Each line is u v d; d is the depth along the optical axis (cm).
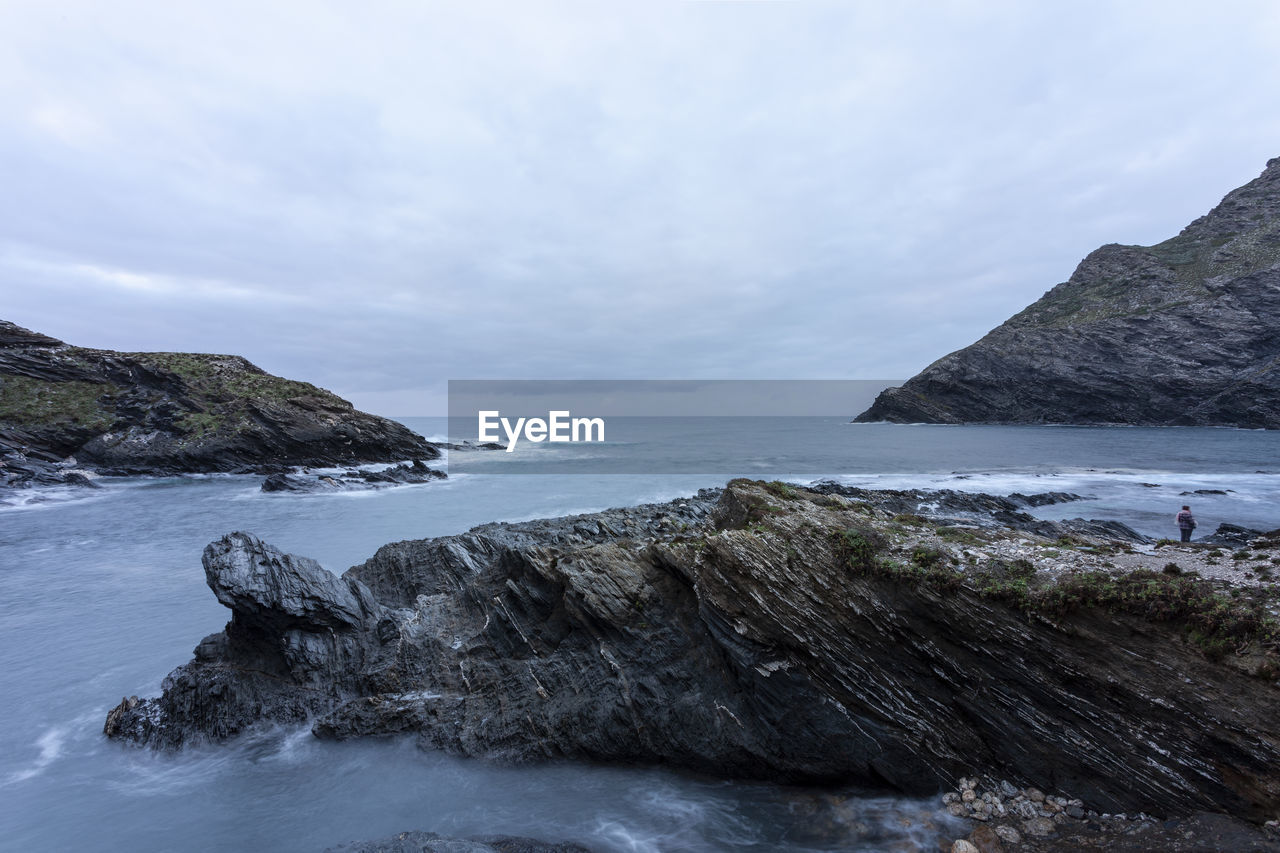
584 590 1213
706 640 1091
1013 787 825
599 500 3656
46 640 1627
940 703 886
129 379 6069
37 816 959
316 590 1359
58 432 5219
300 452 5675
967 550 942
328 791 1002
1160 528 2667
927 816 827
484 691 1190
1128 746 746
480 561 1767
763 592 1011
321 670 1281
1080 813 761
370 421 6250
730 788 955
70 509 3578
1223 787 681
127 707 1241
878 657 923
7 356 5791
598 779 998
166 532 2920
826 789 925
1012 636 826
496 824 901
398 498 3869
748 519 1245
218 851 874
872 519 1127
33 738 1185
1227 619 703
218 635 1397
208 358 6725
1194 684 708
